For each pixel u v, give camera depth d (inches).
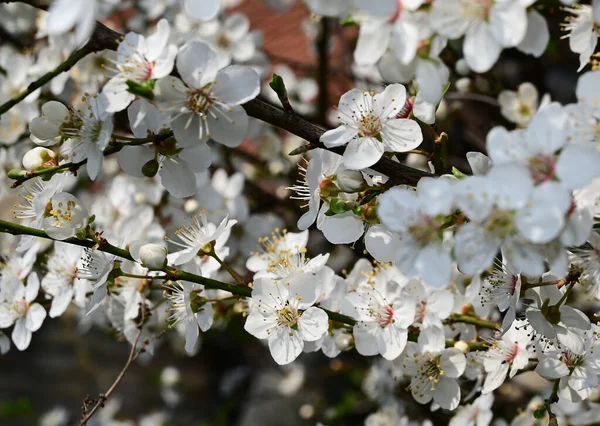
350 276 24.9
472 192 21.3
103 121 23.1
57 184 23.6
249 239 29.7
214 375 53.4
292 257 24.7
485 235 21.4
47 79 23.0
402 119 23.0
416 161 29.2
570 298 25.2
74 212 23.5
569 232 21.6
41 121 23.3
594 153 21.2
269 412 45.4
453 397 24.4
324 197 23.1
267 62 32.6
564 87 39.0
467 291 25.0
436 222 21.6
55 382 52.7
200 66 22.4
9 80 27.6
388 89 23.1
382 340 24.0
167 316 25.9
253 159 32.6
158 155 23.3
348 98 23.1
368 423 28.1
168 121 22.6
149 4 30.7
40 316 25.5
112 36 23.0
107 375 53.6
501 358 24.3
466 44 21.8
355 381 35.9
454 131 32.0
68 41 27.4
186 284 23.9
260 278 23.8
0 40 30.7
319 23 32.4
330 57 36.0
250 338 35.1
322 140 22.9
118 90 22.6
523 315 23.9
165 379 48.9
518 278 23.1
